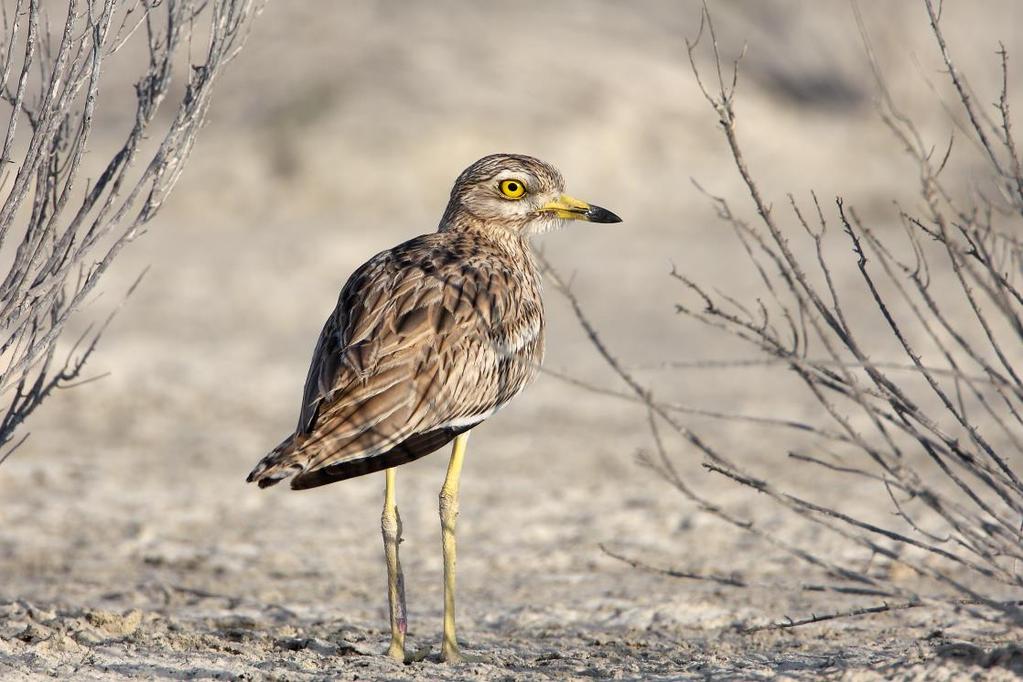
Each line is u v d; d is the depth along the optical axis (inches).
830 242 1172.5
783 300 983.0
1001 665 243.3
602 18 1726.1
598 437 674.2
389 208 1348.4
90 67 290.2
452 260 303.6
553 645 335.3
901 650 301.7
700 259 1131.9
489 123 1417.3
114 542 478.9
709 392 762.8
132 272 1056.8
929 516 486.3
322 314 995.9
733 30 1734.7
